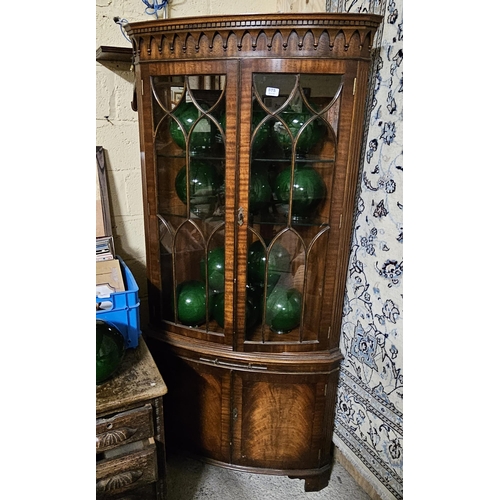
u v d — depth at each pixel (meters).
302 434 1.25
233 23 0.89
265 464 1.30
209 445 1.31
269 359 1.15
